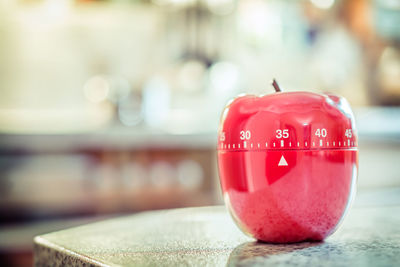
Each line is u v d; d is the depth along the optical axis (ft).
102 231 2.06
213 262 1.35
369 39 11.51
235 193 1.77
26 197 7.82
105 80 10.60
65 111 10.50
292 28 11.00
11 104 10.35
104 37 10.64
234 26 10.55
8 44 10.28
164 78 10.65
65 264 1.57
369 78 11.55
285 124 1.68
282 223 1.70
